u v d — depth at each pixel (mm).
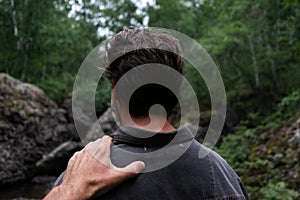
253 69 14562
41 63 16250
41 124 11711
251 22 13633
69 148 10797
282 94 13719
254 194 5734
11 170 10633
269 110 13180
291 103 10367
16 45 15352
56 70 18031
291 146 7258
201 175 957
